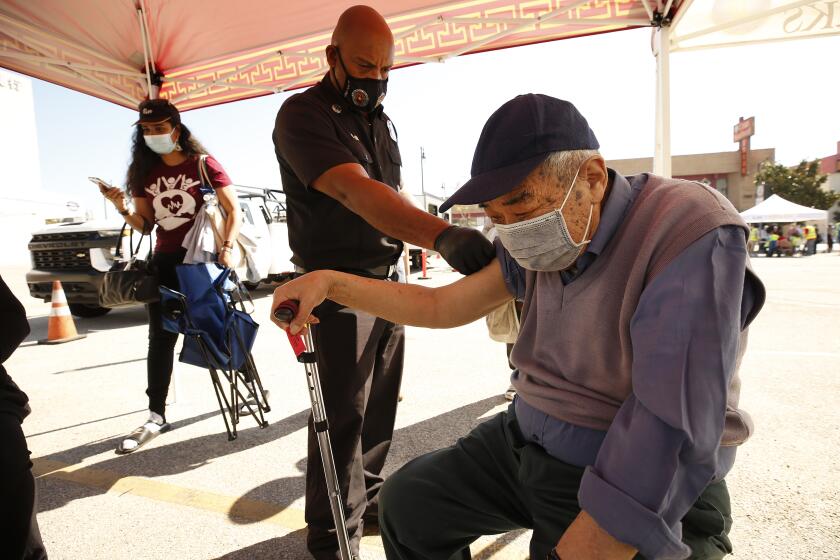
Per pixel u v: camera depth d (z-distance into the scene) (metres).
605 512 0.84
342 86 1.93
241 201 8.96
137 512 2.33
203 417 3.53
